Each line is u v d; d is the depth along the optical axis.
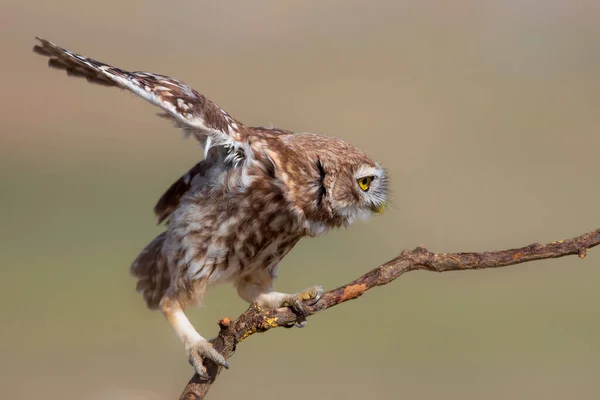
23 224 17.89
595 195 20.38
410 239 17.42
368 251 16.59
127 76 5.82
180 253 6.39
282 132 6.62
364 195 6.63
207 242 6.31
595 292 15.95
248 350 13.43
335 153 6.46
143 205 19.33
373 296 15.50
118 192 20.03
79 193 19.78
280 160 6.27
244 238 6.31
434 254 5.56
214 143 6.04
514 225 18.42
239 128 6.26
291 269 15.63
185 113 5.87
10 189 19.70
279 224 6.33
